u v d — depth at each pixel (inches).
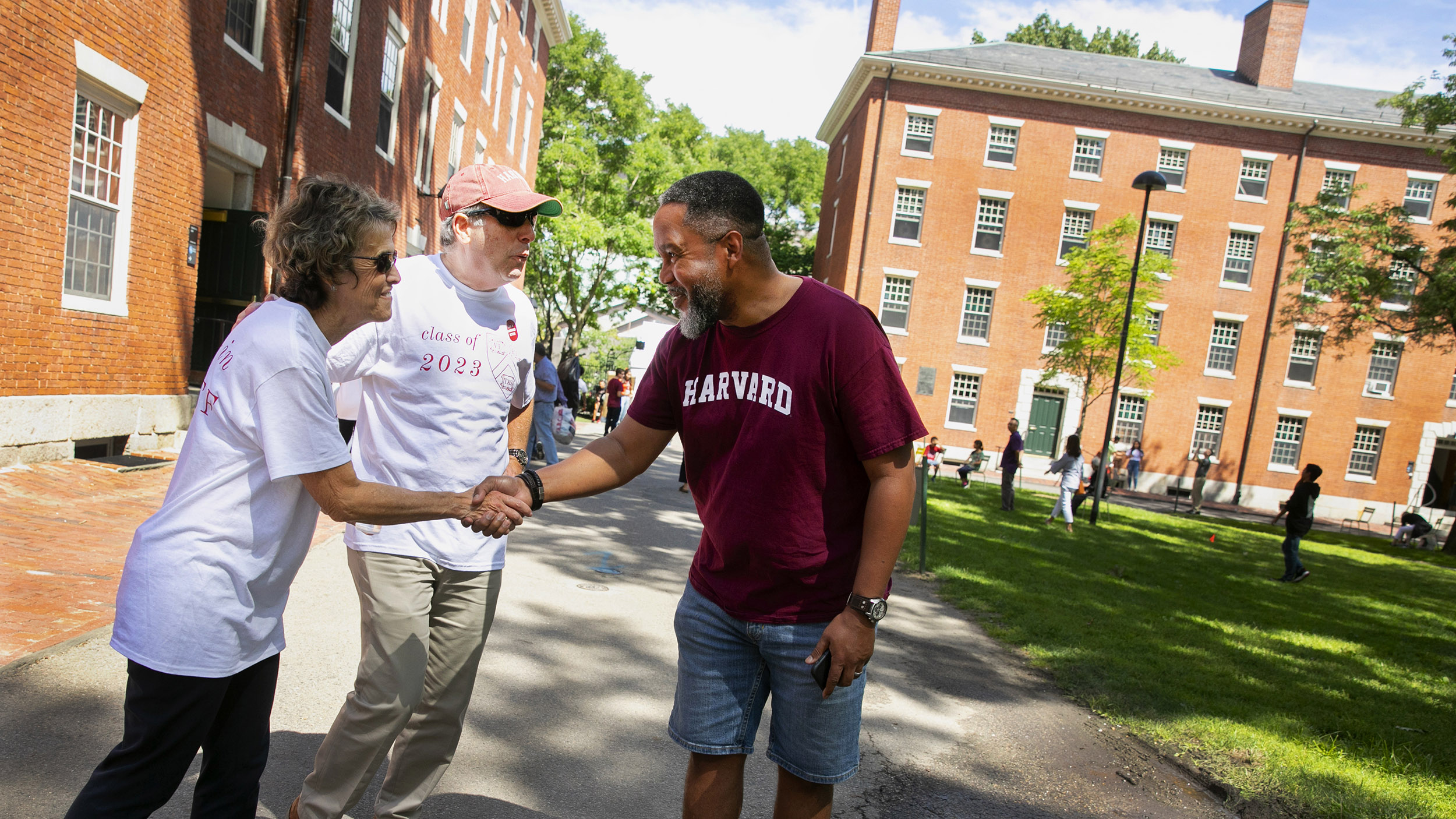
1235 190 1233.4
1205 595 378.3
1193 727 183.8
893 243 1230.3
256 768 80.3
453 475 102.4
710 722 91.3
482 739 140.3
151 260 371.6
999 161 1232.2
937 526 501.0
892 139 1222.9
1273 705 210.1
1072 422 1250.0
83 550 214.4
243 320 75.5
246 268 442.0
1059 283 1234.0
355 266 77.4
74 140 323.6
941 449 971.9
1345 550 743.1
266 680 79.0
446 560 100.7
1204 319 1245.7
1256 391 1248.8
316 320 79.4
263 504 74.2
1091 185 1229.1
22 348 302.2
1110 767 162.7
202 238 442.6
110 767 72.5
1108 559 451.2
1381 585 510.0
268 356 72.2
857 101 1328.7
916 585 323.6
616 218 1263.5
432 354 101.5
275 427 72.0
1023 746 168.7
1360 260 834.8
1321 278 871.7
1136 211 1231.5
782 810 92.0
